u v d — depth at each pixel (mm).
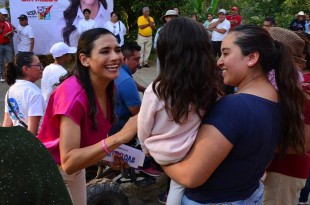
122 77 3426
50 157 1052
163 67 1510
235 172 1548
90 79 2031
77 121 1956
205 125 1515
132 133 1860
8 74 3156
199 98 1482
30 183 962
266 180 2547
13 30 9172
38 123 3107
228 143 1467
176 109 1476
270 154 1630
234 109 1479
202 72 1469
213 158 1477
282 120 1628
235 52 1549
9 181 944
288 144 1673
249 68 1560
